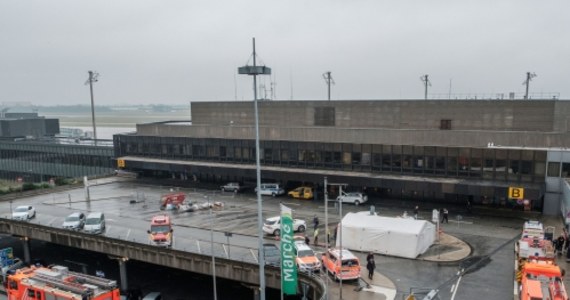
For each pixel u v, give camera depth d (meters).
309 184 72.81
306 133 71.69
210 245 47.28
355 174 66.19
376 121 75.44
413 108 72.38
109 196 73.81
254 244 47.59
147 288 49.94
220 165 78.31
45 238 54.00
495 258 42.28
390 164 65.62
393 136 65.06
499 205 60.22
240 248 46.25
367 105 75.81
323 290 34.19
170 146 86.31
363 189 68.38
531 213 57.41
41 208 66.25
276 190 70.50
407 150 64.19
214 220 57.53
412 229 43.16
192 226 55.03
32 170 114.69
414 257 42.34
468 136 60.75
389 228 43.72
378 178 63.34
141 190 77.88
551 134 57.59
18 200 72.12
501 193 55.72
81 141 114.69
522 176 57.69
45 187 80.88
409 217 52.41
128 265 56.31
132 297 47.25
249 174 73.69
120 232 52.78
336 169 69.56
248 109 88.38
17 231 56.31
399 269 40.03
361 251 44.78
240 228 53.81
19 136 140.75
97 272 51.59
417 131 63.53
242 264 40.84
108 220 58.62
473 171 60.47
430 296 34.34
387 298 34.19
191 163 81.56
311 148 71.25
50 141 118.19
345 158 68.75
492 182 57.91
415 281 37.31
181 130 84.38
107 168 100.94
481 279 37.50
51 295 35.84
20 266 53.47
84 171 104.88
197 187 78.94
